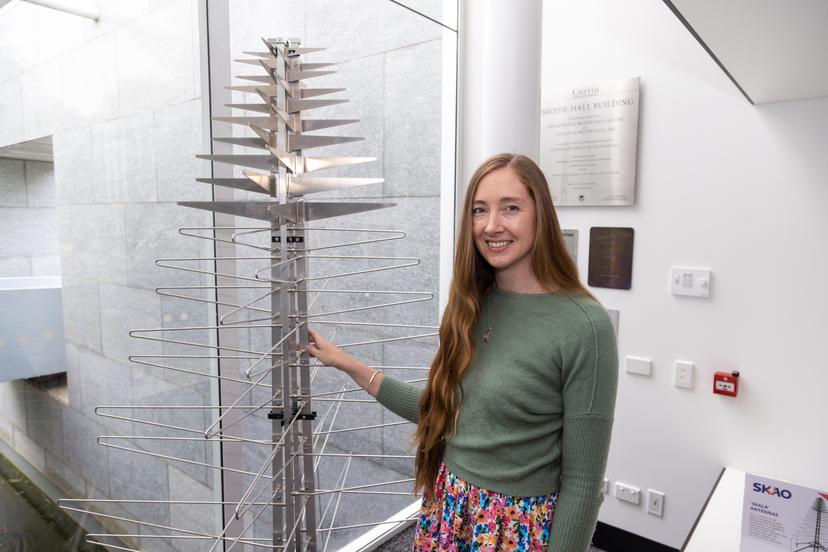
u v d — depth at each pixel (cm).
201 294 160
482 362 109
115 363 154
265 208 108
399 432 234
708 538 148
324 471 239
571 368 98
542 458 103
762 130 176
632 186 200
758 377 183
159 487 165
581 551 98
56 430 144
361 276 237
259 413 226
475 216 111
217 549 170
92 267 146
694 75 186
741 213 182
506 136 176
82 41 139
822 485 175
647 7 193
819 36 104
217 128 150
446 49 229
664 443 203
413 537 221
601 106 204
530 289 109
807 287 172
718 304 188
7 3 126
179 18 149
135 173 152
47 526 143
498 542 103
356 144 229
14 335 134
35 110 131
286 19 212
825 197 167
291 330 112
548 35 215
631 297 206
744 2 86
